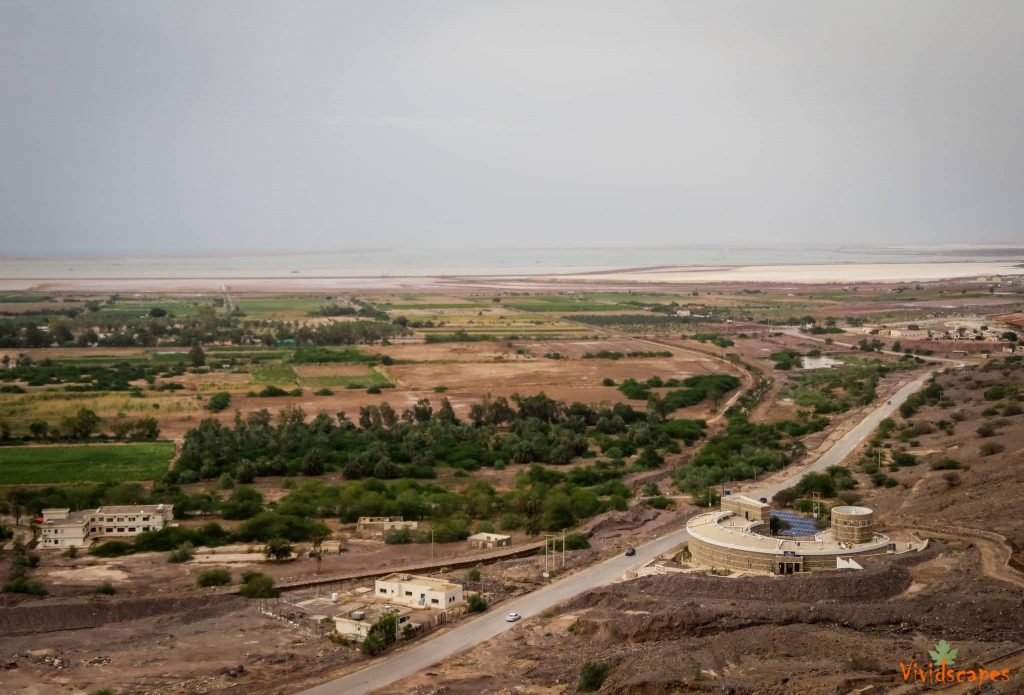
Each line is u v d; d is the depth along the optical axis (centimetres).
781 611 15425
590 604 17325
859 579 16500
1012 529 19750
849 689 12550
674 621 15325
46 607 17388
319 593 18575
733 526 19588
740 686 12925
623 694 13325
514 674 14612
